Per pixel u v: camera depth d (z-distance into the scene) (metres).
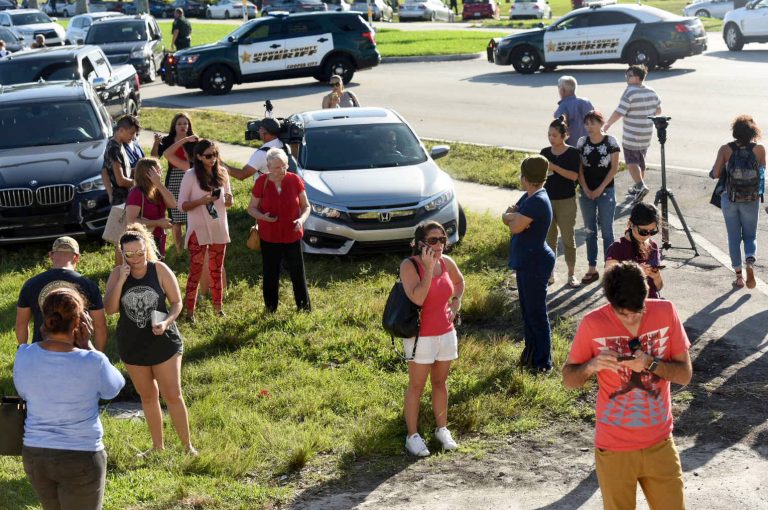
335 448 6.61
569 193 9.51
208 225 9.05
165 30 46.97
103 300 6.26
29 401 4.77
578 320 8.96
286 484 6.15
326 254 11.11
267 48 25.47
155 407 6.51
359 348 8.45
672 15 25.03
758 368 7.60
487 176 14.82
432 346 6.40
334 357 8.36
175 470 6.29
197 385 7.79
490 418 7.00
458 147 16.67
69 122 12.89
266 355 8.39
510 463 6.31
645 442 4.46
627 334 4.47
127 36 29.25
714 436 6.53
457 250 11.22
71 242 6.16
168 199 9.16
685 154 15.30
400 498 5.86
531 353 7.79
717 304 9.04
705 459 6.18
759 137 9.02
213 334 8.90
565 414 7.05
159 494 5.90
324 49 25.81
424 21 50.41
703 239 11.11
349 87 25.22
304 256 11.26
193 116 21.28
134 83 21.59
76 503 4.84
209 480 6.12
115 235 9.18
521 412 7.06
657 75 24.12
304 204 9.20
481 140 17.52
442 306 6.42
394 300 6.35
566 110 11.66
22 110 12.95
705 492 5.69
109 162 10.30
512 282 10.11
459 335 8.69
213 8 56.19
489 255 10.99
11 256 11.75
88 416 4.80
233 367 8.06
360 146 11.97
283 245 9.14
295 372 7.94
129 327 6.24
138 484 6.05
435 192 11.10
